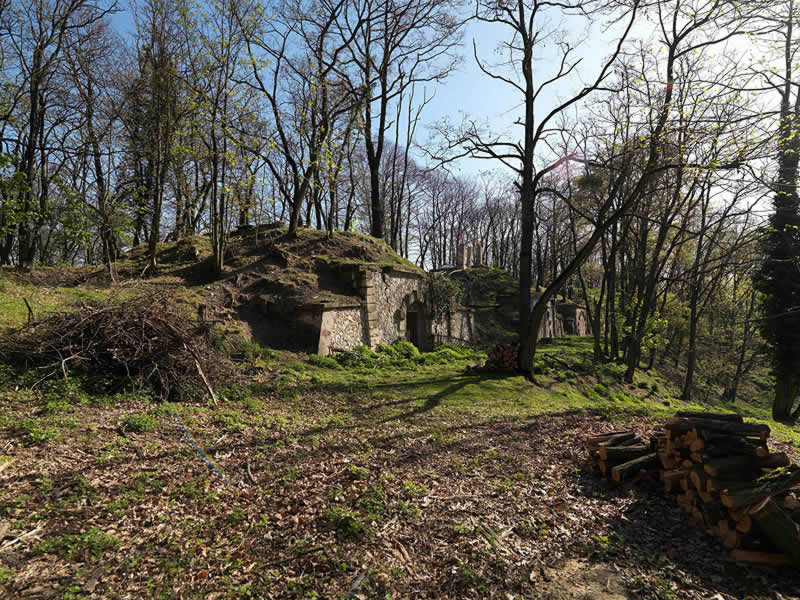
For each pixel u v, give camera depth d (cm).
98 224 1595
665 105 1194
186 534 406
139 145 1888
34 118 1466
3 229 1323
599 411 1070
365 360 1564
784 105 1499
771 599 332
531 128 1585
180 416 738
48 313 977
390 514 466
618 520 471
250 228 2136
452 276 3500
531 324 1552
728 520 404
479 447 728
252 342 1396
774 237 1697
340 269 1803
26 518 389
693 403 2016
